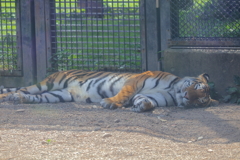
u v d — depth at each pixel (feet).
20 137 22.75
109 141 21.81
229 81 34.76
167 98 33.14
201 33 36.76
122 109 31.17
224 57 34.68
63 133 23.56
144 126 25.50
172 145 21.40
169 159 18.88
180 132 24.56
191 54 35.58
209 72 35.27
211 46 35.88
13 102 34.22
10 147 20.77
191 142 22.39
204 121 27.12
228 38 35.24
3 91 36.78
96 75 35.78
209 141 22.63
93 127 24.99
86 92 35.37
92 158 18.93
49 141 21.79
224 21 35.88
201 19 36.52
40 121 26.84
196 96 31.09
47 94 35.27
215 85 35.24
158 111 30.45
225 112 29.73
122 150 20.15
